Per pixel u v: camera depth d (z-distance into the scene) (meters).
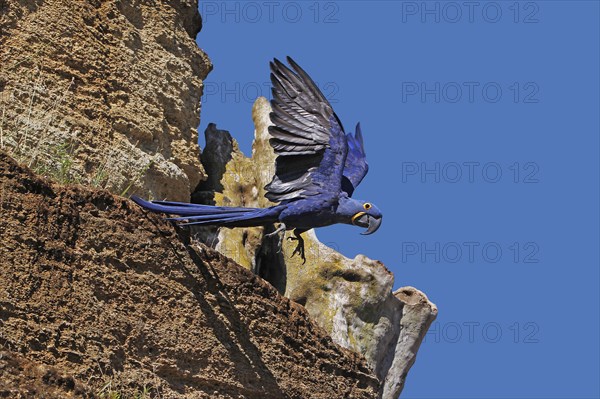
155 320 16.95
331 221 16.27
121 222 17.00
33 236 16.05
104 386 16.05
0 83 18.77
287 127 16.06
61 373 15.45
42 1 19.67
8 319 15.50
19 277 15.77
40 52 19.34
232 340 17.72
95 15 20.33
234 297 17.94
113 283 16.69
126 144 19.97
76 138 19.19
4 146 18.20
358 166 17.52
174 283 17.30
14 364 15.14
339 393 19.08
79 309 16.22
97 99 19.83
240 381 17.64
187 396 17.03
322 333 19.19
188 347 17.17
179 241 17.53
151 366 16.77
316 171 16.22
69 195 16.59
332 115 16.14
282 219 16.20
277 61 16.06
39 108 19.03
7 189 16.02
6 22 19.19
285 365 18.33
